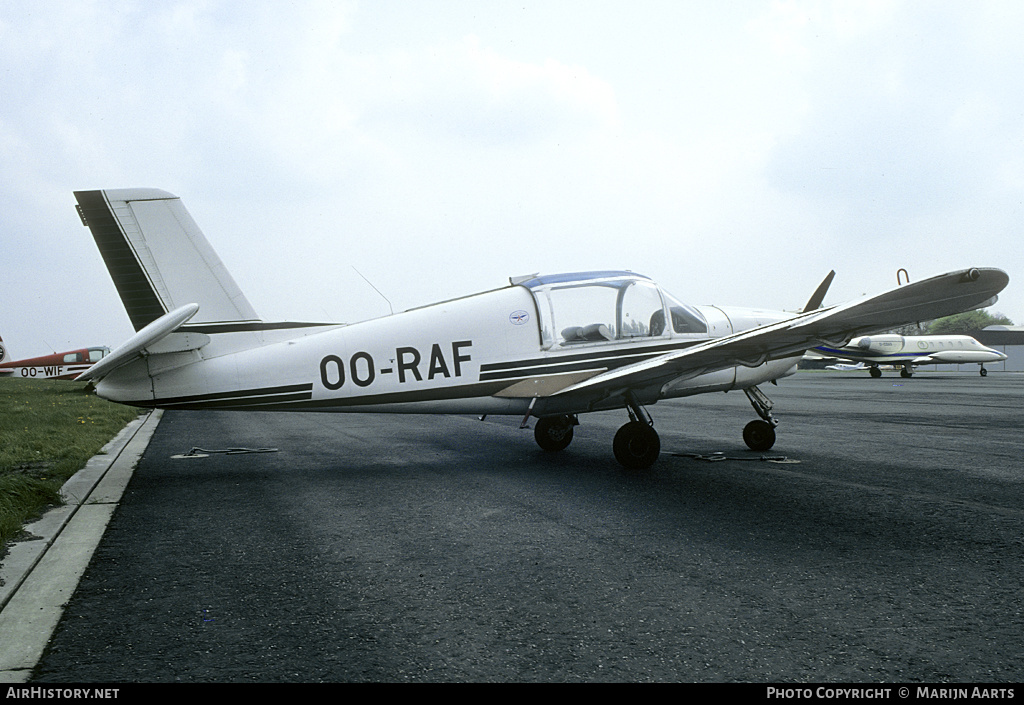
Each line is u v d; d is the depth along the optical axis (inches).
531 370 269.1
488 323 267.9
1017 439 360.2
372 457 307.3
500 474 255.8
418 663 96.1
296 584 131.4
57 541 165.0
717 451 316.2
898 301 204.7
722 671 92.5
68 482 245.4
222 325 259.8
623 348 276.7
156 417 564.7
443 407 268.5
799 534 164.4
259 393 258.1
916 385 1146.0
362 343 261.4
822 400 716.0
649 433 263.0
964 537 160.6
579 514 187.8
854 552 148.6
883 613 112.8
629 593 123.8
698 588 126.3
